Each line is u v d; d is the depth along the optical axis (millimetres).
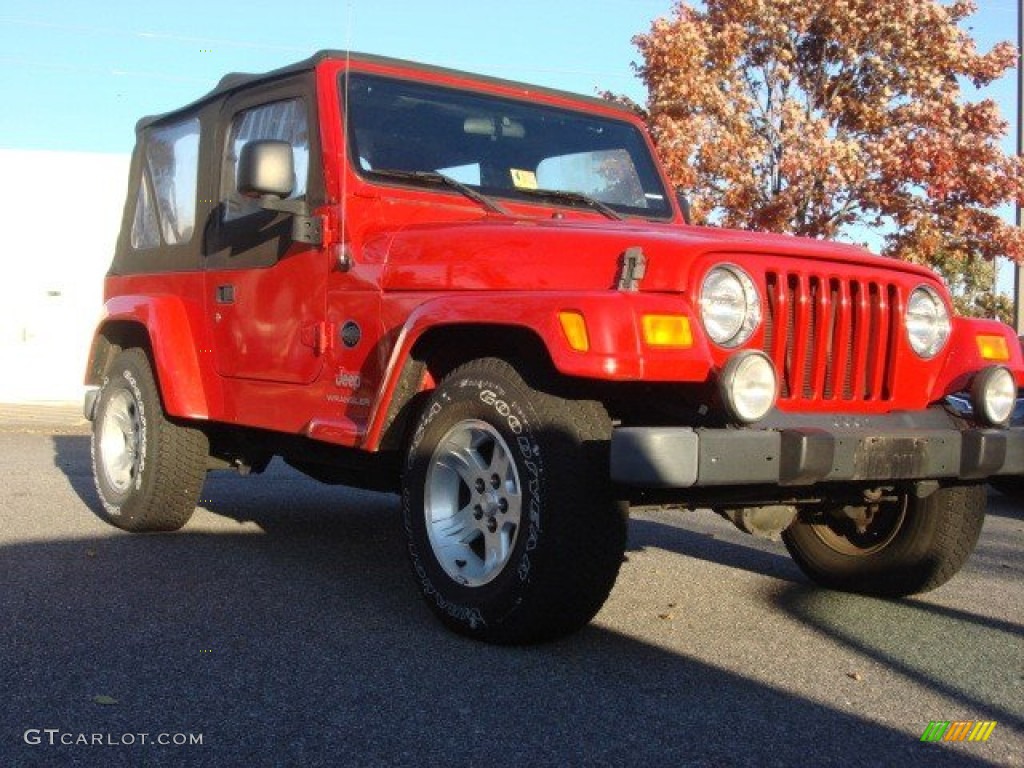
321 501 7371
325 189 4652
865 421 4035
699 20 11367
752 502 4148
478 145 5035
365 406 4387
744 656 3881
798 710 3340
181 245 5652
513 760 2887
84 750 2904
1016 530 7176
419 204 4684
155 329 5504
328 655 3730
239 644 3840
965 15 11406
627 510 3750
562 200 5125
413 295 4219
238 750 2920
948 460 4020
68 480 8016
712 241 3746
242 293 5113
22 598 4371
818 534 4973
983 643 4137
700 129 10727
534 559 3621
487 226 4129
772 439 3582
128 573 4879
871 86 11281
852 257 4055
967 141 10594
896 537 4719
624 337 3465
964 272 18125
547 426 3639
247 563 5172
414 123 4891
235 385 5188
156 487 5699
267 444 5340
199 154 5598
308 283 4703
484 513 3854
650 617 4367
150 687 3387
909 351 4246
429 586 3986
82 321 18781
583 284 3762
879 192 10727
